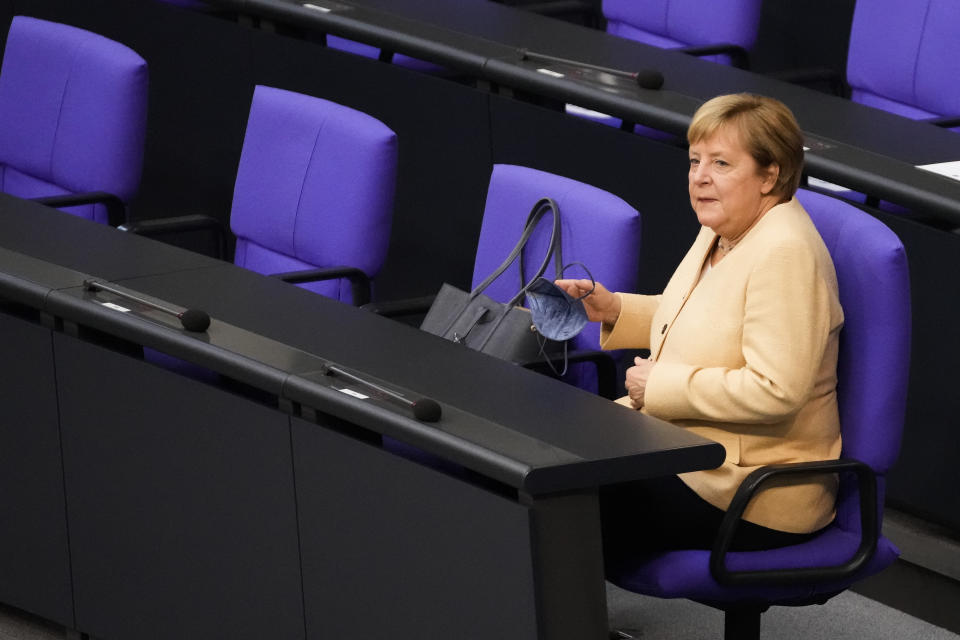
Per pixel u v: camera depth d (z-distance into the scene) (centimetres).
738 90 1652
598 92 1623
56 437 1225
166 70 2048
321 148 1495
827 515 1123
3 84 1755
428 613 998
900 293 1097
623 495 1121
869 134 1523
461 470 1095
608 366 1288
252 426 1079
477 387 1034
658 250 1617
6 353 1238
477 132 1758
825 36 2294
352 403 998
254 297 1205
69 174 1692
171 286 1225
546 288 1154
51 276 1230
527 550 927
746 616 1130
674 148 1571
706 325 1114
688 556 1088
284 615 1099
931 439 1420
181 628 1179
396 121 1839
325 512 1048
